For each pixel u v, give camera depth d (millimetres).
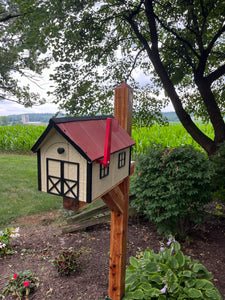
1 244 3688
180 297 2170
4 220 5078
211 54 7309
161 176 3967
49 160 1489
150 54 6363
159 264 2434
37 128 16625
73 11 5395
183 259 2521
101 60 7059
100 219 4453
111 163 1716
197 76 6352
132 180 4383
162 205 3799
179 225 4148
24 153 12969
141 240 4152
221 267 3377
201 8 5836
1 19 4980
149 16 5969
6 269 3328
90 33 6305
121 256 2295
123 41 7512
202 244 4016
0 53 5469
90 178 1364
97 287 2934
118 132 1966
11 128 16406
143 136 12227
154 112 8266
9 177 7844
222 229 4547
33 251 3811
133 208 4754
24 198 6234
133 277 2551
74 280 3080
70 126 1420
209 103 6277
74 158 1391
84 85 6770
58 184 1482
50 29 5328
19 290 2807
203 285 2275
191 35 6430
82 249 3855
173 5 6340
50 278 3123
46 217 5289
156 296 2232
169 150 4133
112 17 6254
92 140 1495
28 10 4645
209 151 6355
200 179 3857
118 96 2154
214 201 5977
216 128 6242
